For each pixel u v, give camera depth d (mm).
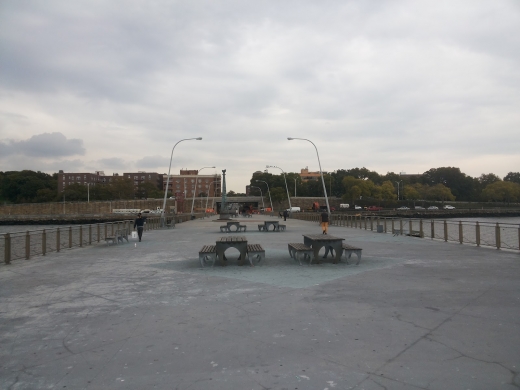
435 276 9633
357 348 4910
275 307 6887
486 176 167750
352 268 11008
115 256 14797
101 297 7844
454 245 17328
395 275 9828
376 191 121875
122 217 99438
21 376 4246
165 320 6211
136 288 8680
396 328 5664
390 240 20141
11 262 13188
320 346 4992
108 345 5141
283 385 3959
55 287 8875
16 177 140375
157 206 128625
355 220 33688
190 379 4125
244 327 5797
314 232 28359
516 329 5566
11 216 99812
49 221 100938
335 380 4055
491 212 109500
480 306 6785
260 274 10242
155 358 4688
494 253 14250
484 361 4492
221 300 7453
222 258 11727
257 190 177625
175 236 25781
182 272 10766
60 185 191125
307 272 10438
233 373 4254
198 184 191625
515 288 8195
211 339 5309
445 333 5426
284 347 4977
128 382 4070
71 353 4887
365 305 6938
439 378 4078
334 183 151250
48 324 6074
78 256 14875
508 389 3840
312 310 6660
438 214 101188
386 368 4328
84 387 3973
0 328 5898
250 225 41906
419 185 145625
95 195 141250
